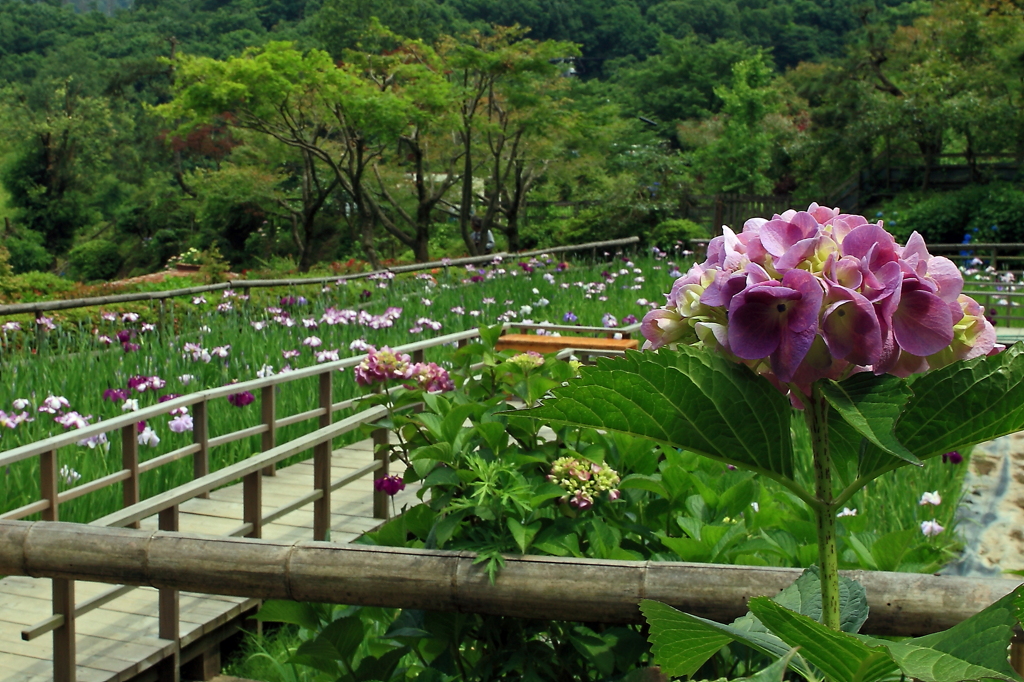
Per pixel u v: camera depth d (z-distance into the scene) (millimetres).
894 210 22859
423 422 2658
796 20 75375
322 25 48031
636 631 2078
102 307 11000
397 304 11875
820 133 26469
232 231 36156
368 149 22969
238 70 18562
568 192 31359
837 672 929
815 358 956
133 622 4121
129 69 49688
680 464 2859
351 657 2117
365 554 1880
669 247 20250
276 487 5996
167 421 6289
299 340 9156
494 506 2109
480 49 22109
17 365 7777
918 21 27641
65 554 2008
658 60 53188
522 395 2777
